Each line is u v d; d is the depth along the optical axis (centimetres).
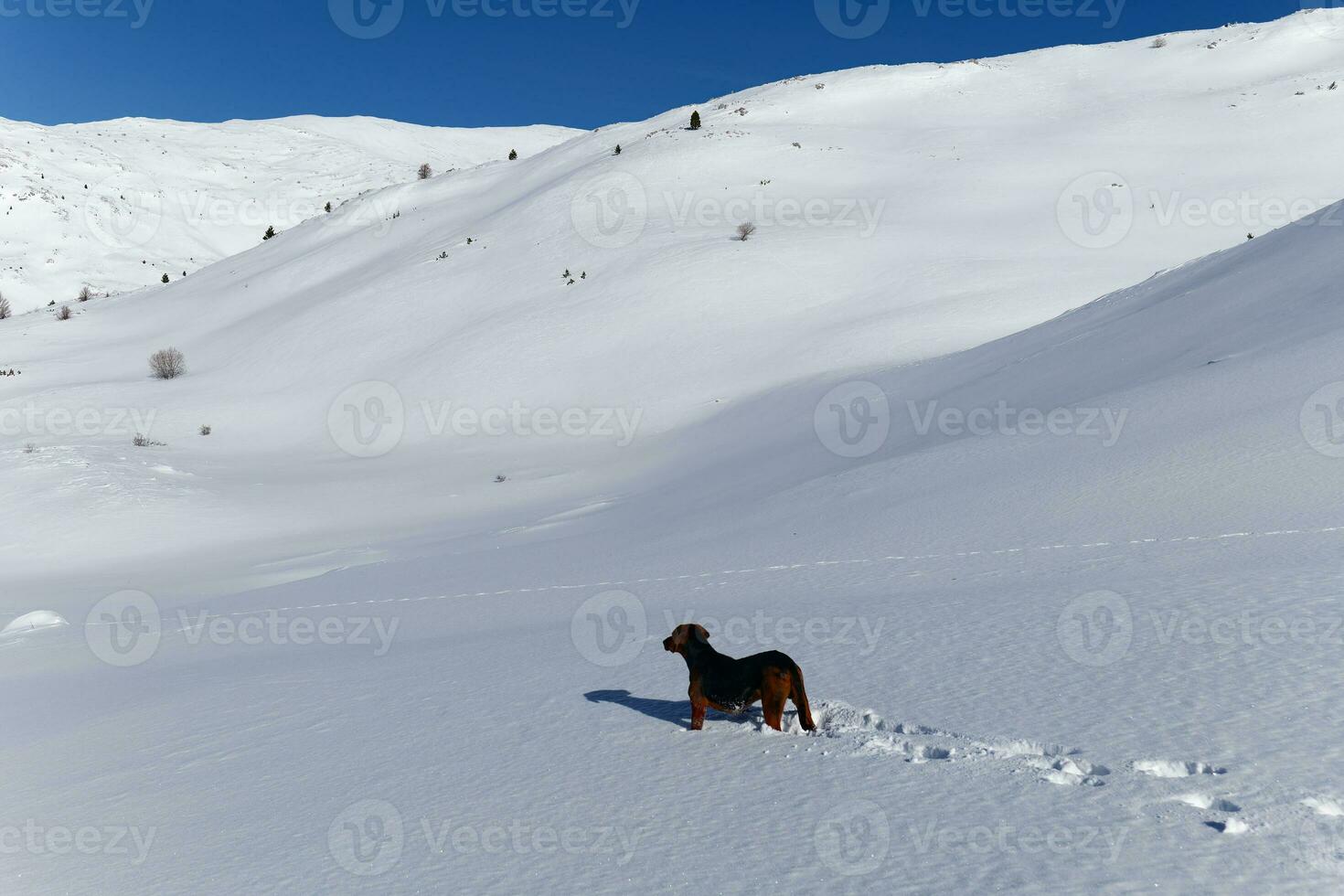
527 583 1931
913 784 510
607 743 662
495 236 9781
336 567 3062
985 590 1102
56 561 3784
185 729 954
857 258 7775
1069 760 515
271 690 1101
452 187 13488
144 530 4147
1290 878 361
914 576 1327
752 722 674
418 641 1412
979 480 2034
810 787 526
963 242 7831
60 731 1045
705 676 656
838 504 2219
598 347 7069
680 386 6275
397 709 884
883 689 703
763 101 12838
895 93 12900
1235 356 2428
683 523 2573
